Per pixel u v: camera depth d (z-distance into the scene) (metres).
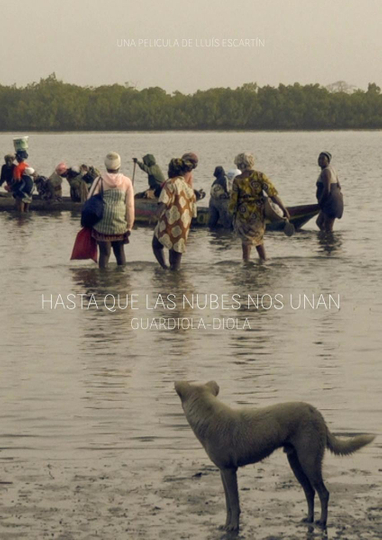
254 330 17.20
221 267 24.55
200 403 8.62
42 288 21.67
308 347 15.81
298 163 92.81
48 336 16.84
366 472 9.87
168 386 13.44
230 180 34.03
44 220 37.19
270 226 32.66
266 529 8.47
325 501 8.52
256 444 8.41
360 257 26.00
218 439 8.50
